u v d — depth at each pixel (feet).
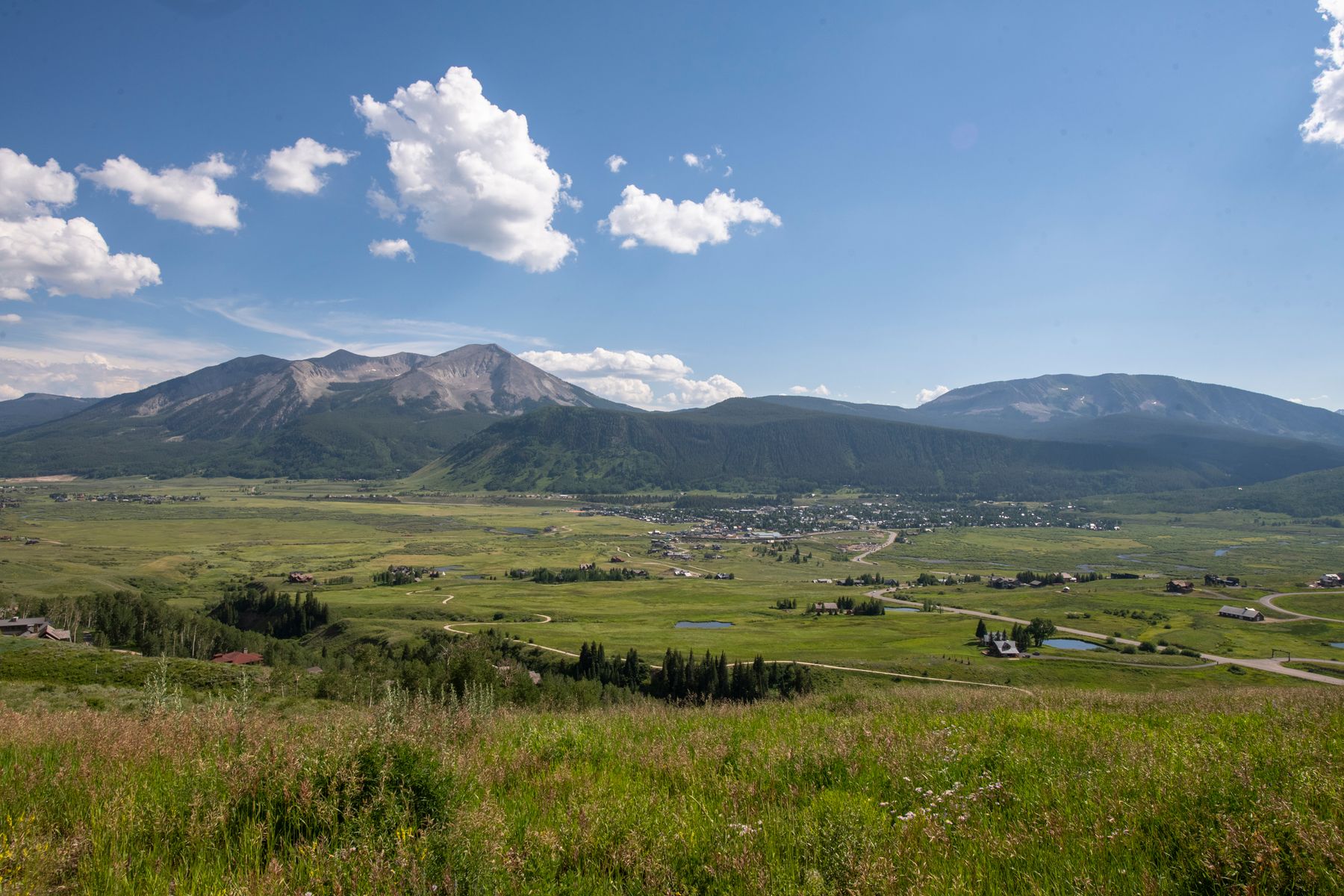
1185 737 37.60
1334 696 56.90
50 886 19.62
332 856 19.60
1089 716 47.21
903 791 29.12
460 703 47.26
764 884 19.30
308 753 26.94
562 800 27.02
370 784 24.07
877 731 40.70
